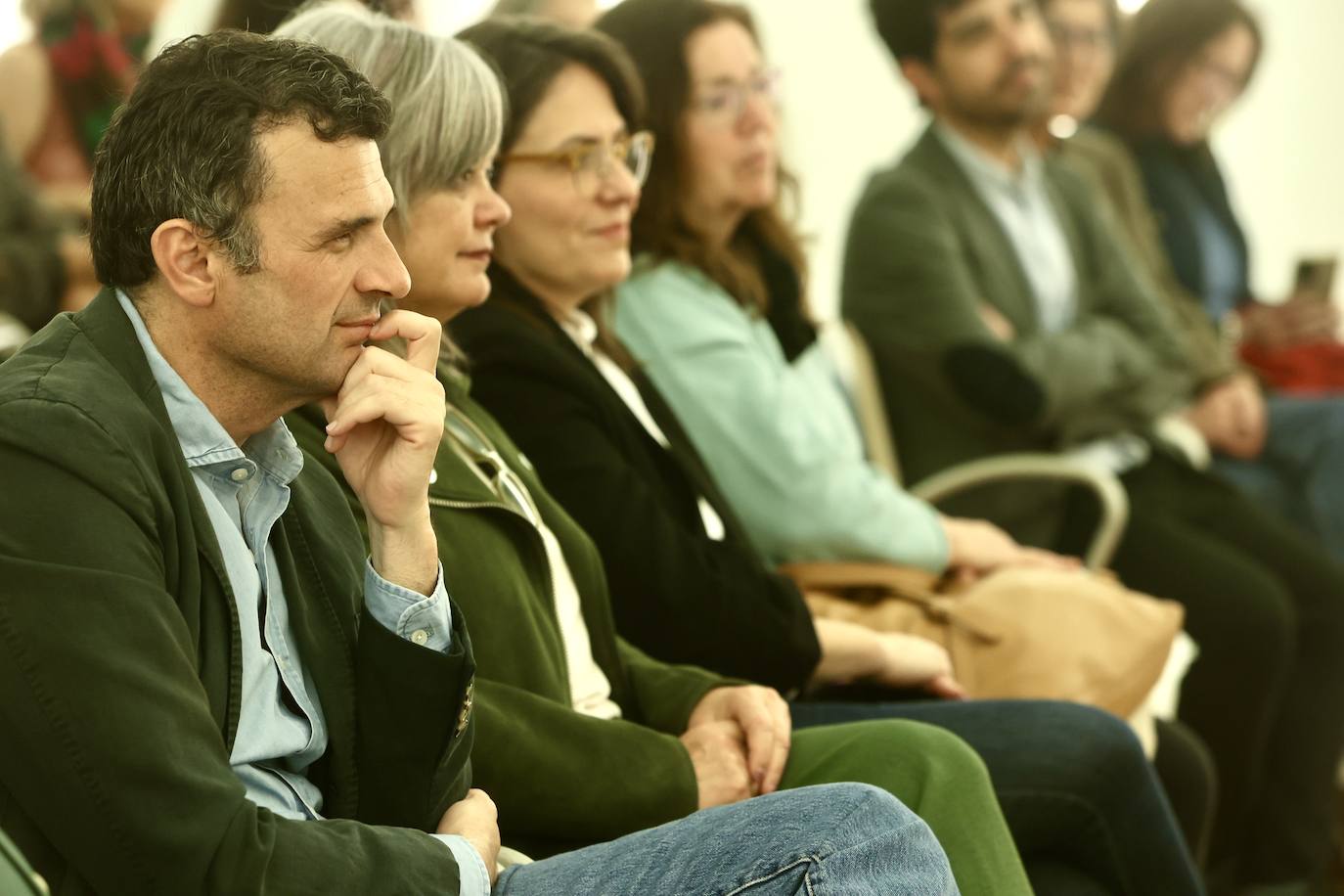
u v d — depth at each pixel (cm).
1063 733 475
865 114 1148
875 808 324
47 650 267
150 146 288
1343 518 1013
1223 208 1137
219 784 275
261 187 288
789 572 617
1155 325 902
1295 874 814
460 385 445
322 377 305
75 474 274
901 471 796
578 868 324
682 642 505
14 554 268
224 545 308
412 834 304
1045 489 776
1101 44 1080
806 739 453
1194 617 787
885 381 802
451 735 325
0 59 739
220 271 291
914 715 495
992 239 840
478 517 414
